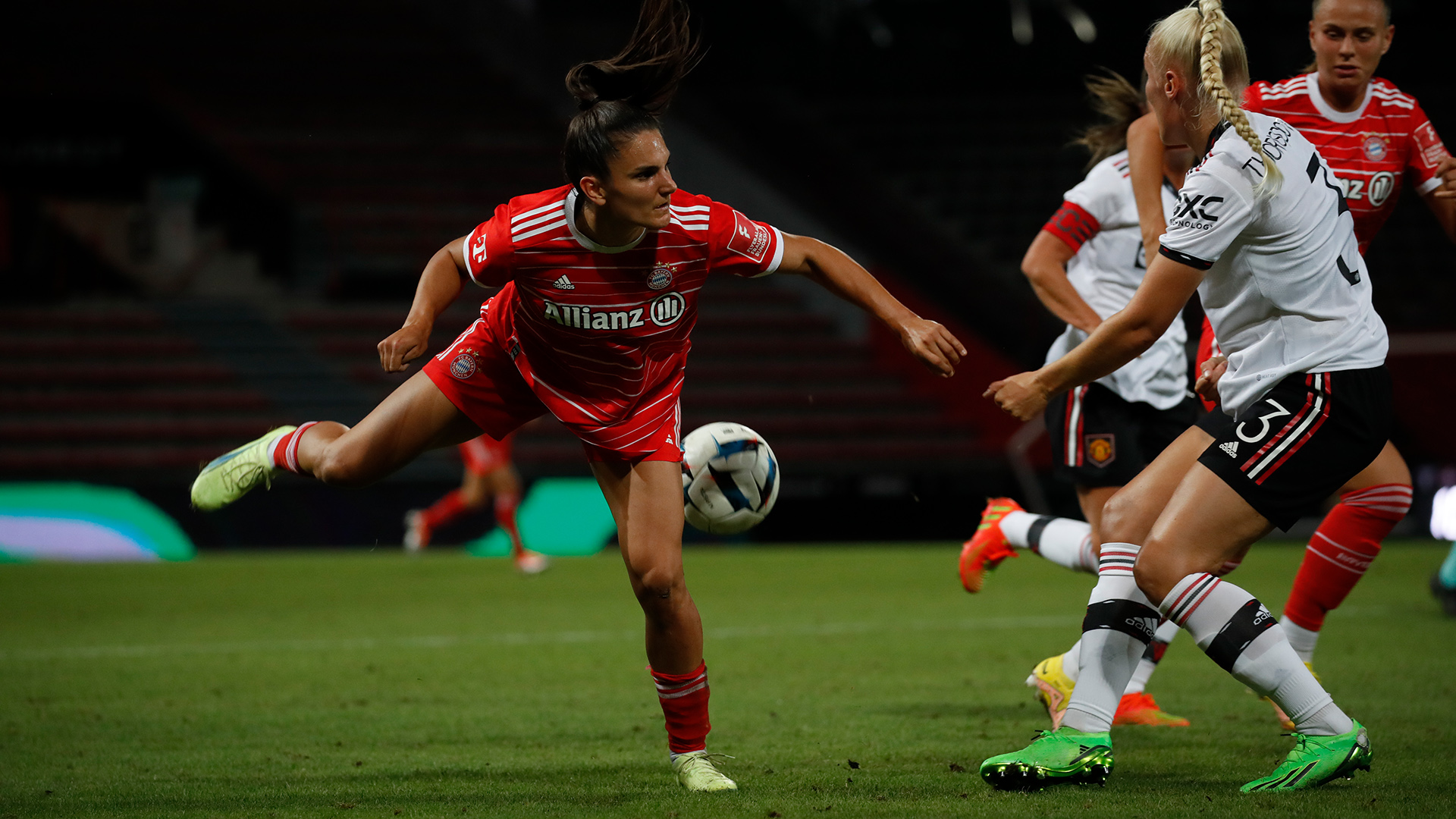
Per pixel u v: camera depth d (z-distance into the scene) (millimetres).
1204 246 11695
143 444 57312
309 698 19344
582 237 11992
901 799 12125
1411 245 65125
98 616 30344
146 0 78062
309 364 62844
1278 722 16641
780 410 61719
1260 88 15938
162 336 64000
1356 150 15430
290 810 12062
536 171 75562
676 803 12102
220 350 63094
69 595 34719
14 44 73875
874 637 25938
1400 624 26359
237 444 57906
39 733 16562
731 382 63594
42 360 61500
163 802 12469
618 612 31000
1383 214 15867
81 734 16500
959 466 55562
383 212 71875
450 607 32156
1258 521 11969
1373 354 12023
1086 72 79875
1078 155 76250
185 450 56531
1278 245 11805
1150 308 11898
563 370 12867
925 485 55438
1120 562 12891
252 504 50344
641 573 12641
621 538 12938
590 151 11422
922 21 82188
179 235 69875
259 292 70500
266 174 70438
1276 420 11914
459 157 75500
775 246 12602
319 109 76250
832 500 54844
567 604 32812
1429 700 17766
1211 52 11602
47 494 49531
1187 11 12367
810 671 21625
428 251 70625
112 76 72625
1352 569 15656
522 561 41031
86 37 75500
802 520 54688
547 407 13961
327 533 50625
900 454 57938
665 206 11602
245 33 78625
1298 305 11953
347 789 13023
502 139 77438
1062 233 17156
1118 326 12023
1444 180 14773
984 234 71250
